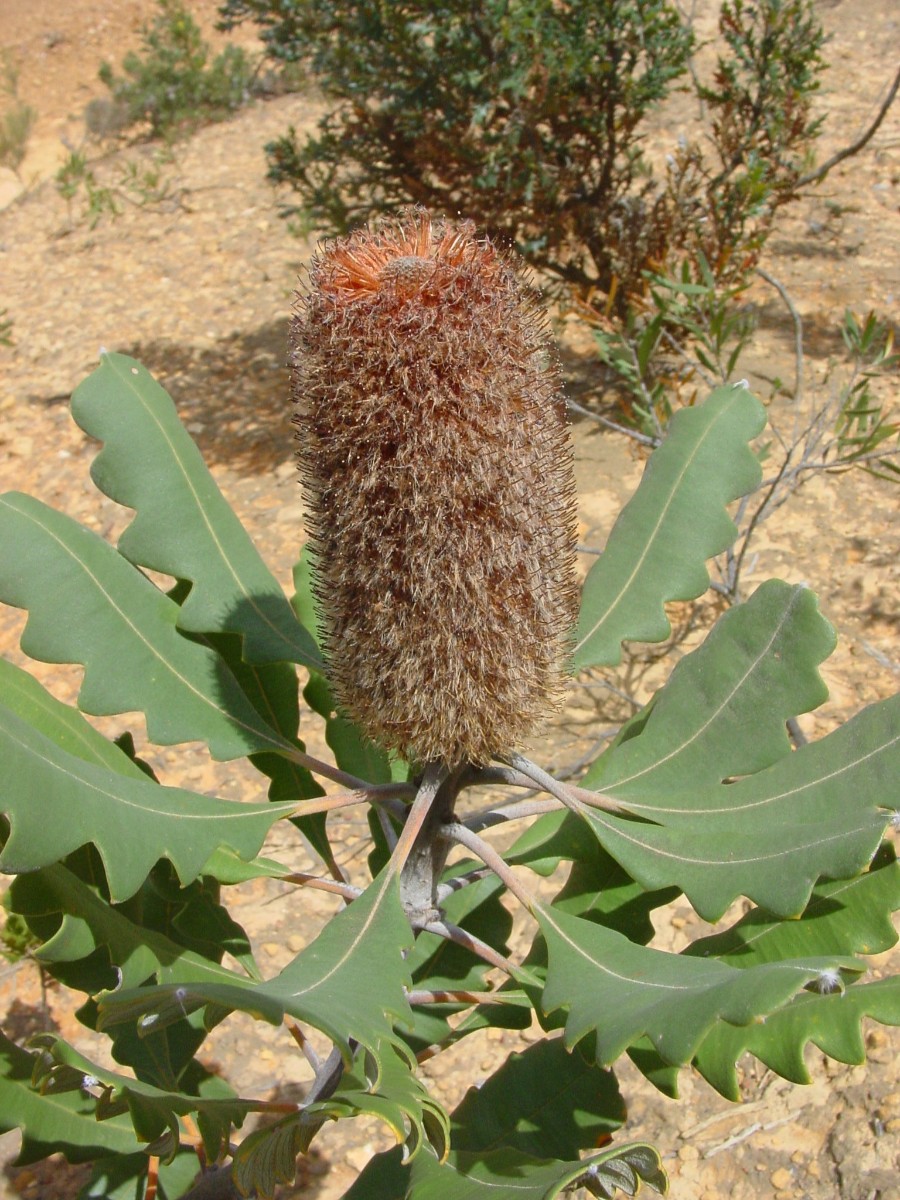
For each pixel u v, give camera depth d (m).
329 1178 0.80
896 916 0.84
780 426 1.28
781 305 1.51
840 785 0.52
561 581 0.52
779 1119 0.77
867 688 0.99
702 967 0.46
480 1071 0.84
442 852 0.55
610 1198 0.46
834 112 1.99
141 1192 0.62
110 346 1.82
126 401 0.60
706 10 2.28
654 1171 0.44
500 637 0.50
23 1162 0.56
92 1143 0.56
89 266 2.12
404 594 0.49
